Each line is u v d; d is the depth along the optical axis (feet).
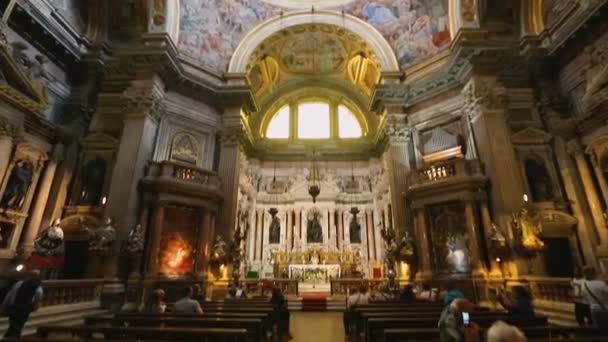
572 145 34.01
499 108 37.11
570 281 24.53
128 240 32.99
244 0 50.60
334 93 71.92
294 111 71.82
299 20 52.60
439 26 45.73
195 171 40.93
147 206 36.55
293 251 58.80
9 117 30.09
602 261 29.91
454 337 10.18
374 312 20.20
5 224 30.25
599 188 31.53
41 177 34.22
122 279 33.30
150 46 39.29
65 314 25.14
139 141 37.06
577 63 34.53
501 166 34.76
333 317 34.40
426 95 45.70
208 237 40.14
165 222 37.37
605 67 28.99
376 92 47.37
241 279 43.75
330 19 52.47
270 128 70.90
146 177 37.04
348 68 64.23
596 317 15.19
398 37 50.19
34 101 31.68
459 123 42.14
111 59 39.88
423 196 39.78
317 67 66.44
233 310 21.59
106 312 29.76
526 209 32.37
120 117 39.42
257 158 67.67
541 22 38.78
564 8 35.55
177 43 44.29
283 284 44.14
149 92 38.93
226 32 50.26
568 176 33.86
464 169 36.91
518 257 31.50
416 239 39.91
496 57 38.40
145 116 38.14
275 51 58.85
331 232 61.26
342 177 67.46
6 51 28.55
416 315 18.39
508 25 41.11
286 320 24.71
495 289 31.63
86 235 34.37
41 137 34.32
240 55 50.83
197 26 46.70
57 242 28.22
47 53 35.27
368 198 64.34
